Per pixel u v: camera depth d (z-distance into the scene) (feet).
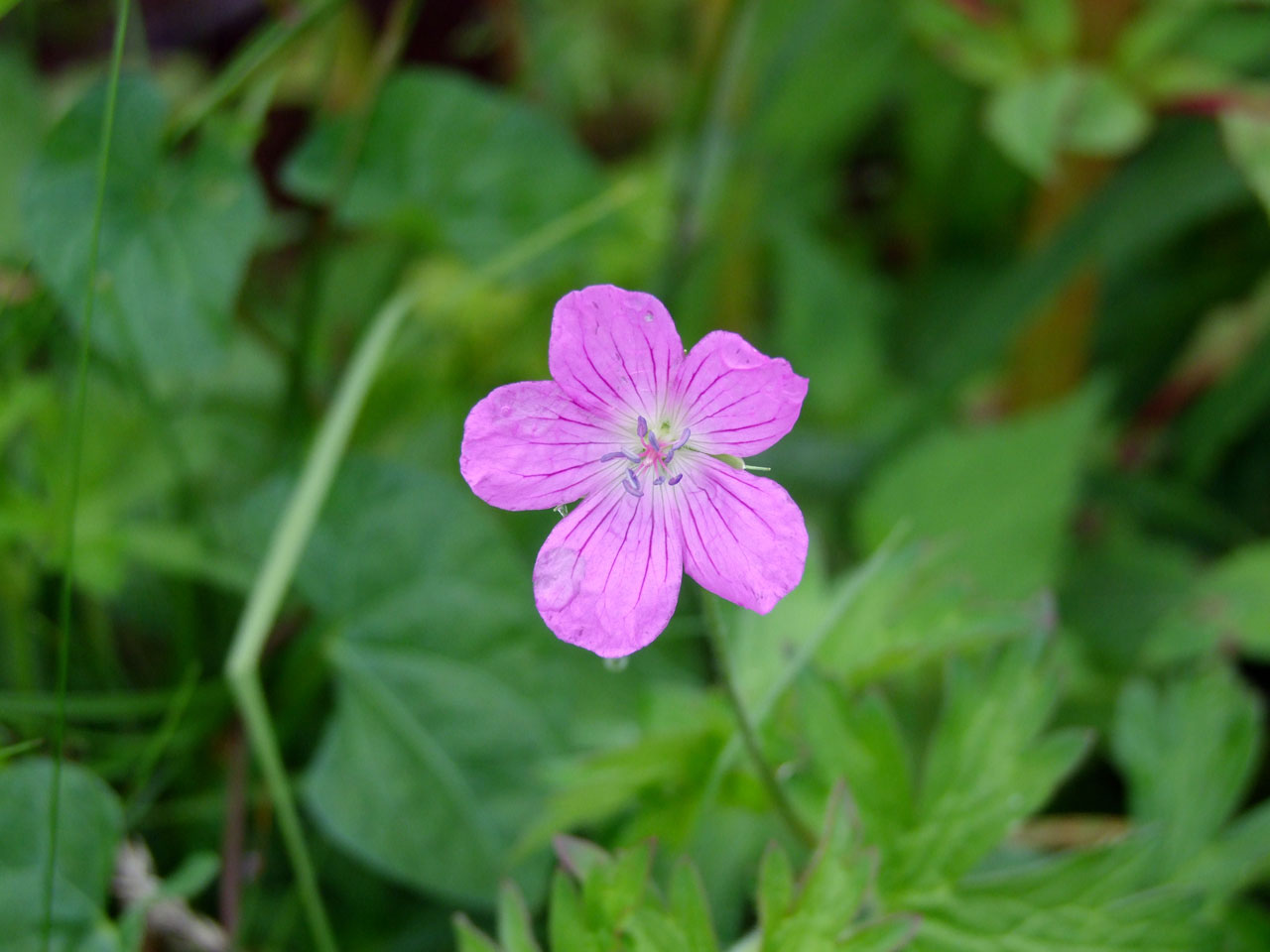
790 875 0.85
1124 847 0.88
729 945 0.93
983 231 1.34
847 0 1.16
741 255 1.25
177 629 1.02
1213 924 0.88
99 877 0.90
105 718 0.98
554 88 1.39
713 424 0.83
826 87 1.25
